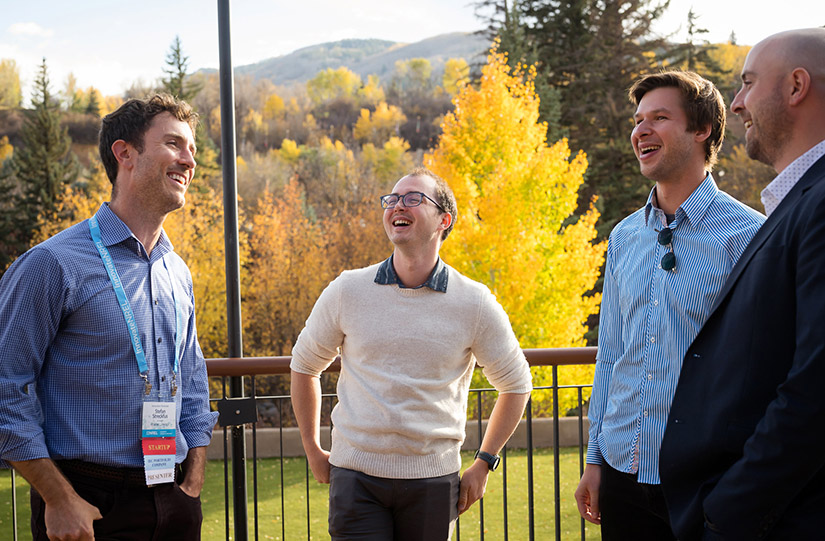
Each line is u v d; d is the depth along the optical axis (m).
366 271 1.90
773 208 1.46
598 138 18.64
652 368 1.73
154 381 1.69
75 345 1.60
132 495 1.64
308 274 19.06
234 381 2.42
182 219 17.12
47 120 24.38
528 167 10.48
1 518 5.11
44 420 1.59
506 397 1.97
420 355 1.80
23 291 1.54
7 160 26.45
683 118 1.75
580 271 10.50
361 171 33.69
